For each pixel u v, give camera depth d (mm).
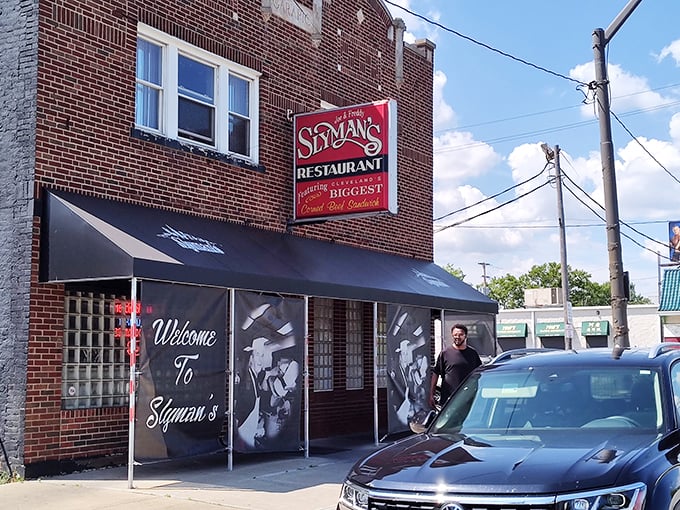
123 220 10312
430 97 18984
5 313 10031
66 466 10195
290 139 14430
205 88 13016
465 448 5523
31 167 10055
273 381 11383
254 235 13039
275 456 12164
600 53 14570
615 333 14008
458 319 17391
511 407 6254
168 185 11898
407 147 17953
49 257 9875
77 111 10625
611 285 14125
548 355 6887
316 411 14727
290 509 8391
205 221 12336
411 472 5168
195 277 9930
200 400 10188
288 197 14227
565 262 27312
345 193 13492
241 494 9109
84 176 10656
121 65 11297
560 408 6078
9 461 9844
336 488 9578
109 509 8188
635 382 6121
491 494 4738
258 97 13906
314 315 14898
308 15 15117
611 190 14273
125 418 11031
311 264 12906
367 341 16391
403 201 17688
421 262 17938
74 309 10594
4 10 10484
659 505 4801
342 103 15922
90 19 10906
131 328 9273
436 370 11328
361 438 14680
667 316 38719
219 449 10477
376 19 17156
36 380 9883
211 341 10367
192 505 8453
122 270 9266
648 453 5172
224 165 12945
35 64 10180
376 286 13469
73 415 10312
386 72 17359
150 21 11820
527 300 45938
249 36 13742
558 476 4766
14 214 10094
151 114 12047
